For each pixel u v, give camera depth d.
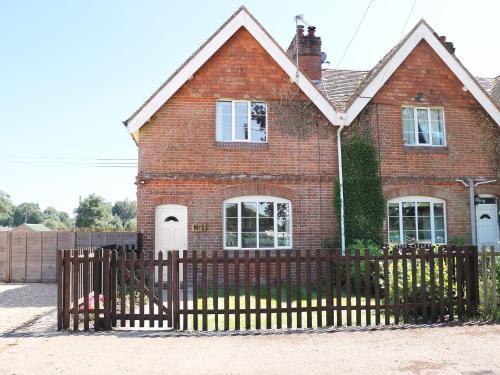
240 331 8.16
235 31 15.25
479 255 9.07
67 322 8.26
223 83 15.23
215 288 8.30
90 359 6.58
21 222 129.62
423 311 8.72
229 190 14.80
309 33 18.05
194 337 7.75
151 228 14.41
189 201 14.66
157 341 7.51
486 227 16.22
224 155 14.96
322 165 15.32
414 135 16.11
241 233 14.80
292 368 6.20
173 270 8.41
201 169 14.83
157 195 14.59
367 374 5.94
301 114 15.43
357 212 15.20
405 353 6.80
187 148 14.86
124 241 17.27
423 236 15.65
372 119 15.73
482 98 16.30
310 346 7.19
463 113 16.42
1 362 6.44
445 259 9.03
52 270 16.97
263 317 9.38
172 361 6.50
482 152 16.34
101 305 8.95
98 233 17.19
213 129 15.01
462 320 8.78
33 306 11.30
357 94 15.69
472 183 15.89
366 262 8.62
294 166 15.20
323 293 12.52
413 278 8.76
